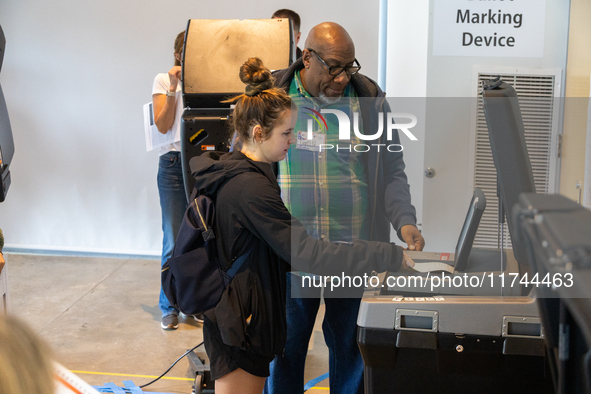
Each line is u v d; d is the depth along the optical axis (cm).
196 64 195
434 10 181
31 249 396
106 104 371
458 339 110
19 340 37
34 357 37
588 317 74
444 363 111
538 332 107
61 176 385
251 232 135
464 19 179
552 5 172
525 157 102
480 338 109
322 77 150
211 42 195
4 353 35
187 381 227
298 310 164
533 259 82
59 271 363
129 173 380
